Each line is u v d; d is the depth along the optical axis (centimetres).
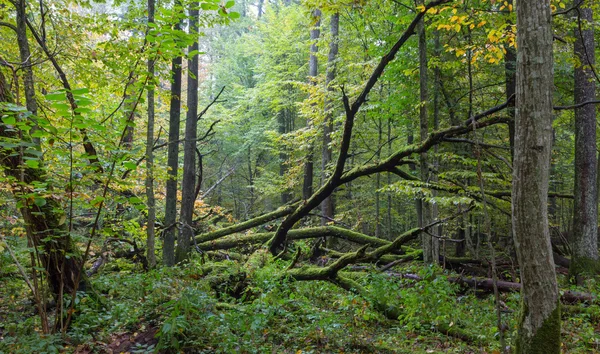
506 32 721
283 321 631
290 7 2039
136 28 783
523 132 399
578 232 1002
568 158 1631
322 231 1207
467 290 921
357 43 1441
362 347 569
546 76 393
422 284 727
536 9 395
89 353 453
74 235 424
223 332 507
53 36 758
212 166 2352
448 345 589
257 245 1177
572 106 620
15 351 412
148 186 780
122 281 652
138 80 574
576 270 988
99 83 770
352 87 1321
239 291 797
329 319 597
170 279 587
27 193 425
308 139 1595
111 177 425
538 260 394
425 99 911
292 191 2000
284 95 1928
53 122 621
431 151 1044
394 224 2036
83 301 512
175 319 470
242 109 2033
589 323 669
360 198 1755
